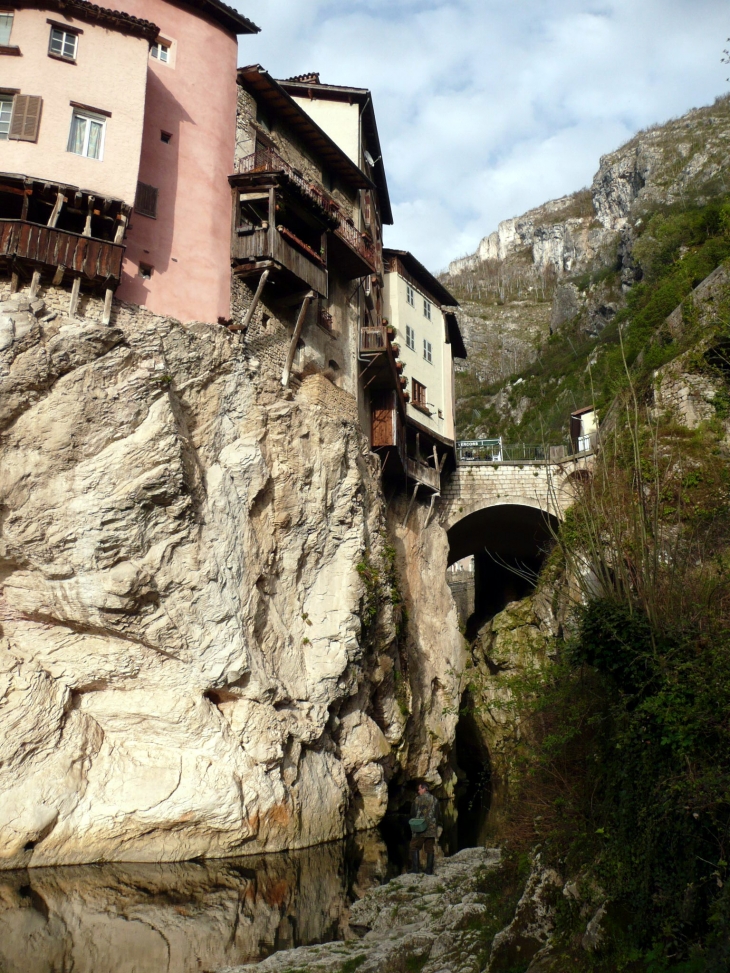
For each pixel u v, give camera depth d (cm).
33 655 1873
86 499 1878
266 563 2209
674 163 10031
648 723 1008
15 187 1927
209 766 1888
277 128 2747
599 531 1302
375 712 2689
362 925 1302
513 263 16475
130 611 1891
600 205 15012
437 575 3653
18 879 1552
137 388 1962
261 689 2022
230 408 2206
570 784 1212
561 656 1405
